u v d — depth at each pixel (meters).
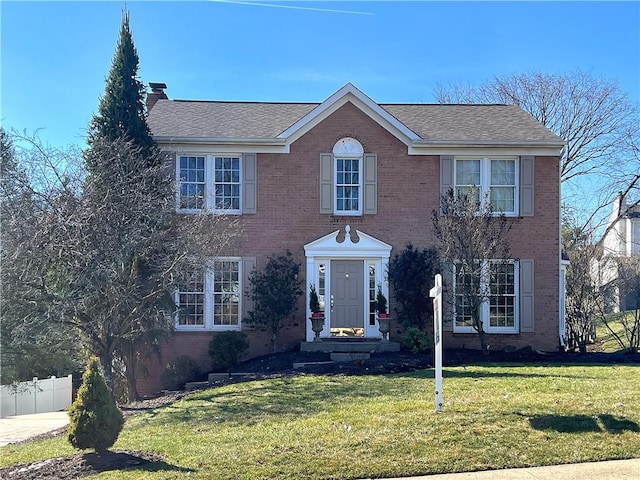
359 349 18.52
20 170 14.14
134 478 7.65
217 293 19.97
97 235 13.84
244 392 13.36
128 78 18.48
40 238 13.04
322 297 19.91
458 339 20.00
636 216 41.56
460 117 22.34
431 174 20.28
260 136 19.98
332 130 20.25
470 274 17.83
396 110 23.25
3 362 15.88
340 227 20.16
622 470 7.70
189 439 9.64
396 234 20.16
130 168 16.11
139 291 15.34
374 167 20.22
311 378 14.40
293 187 20.14
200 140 19.75
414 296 19.33
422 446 8.49
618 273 25.03
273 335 19.47
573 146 37.62
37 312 13.45
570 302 23.67
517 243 20.20
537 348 20.09
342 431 9.32
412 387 12.58
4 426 16.47
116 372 17.83
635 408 9.98
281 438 9.19
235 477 7.62
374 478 7.63
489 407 10.18
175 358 19.69
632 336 20.16
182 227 16.22
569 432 8.90
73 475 8.06
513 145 20.08
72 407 8.76
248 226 20.02
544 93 38.75
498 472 7.72
